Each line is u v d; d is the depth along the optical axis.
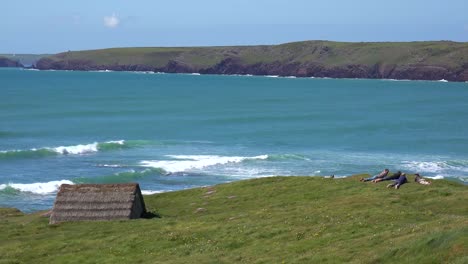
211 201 53.16
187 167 84.19
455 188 49.56
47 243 39.28
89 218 46.00
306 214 41.09
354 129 134.62
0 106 173.00
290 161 91.19
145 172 80.00
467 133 128.50
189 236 37.75
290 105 199.88
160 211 51.31
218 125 140.38
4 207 59.81
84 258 35.25
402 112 178.00
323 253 30.12
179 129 132.25
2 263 34.81
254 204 50.00
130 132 125.56
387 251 27.23
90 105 186.00
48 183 71.94
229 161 89.25
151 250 35.84
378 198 44.56
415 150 104.81
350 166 87.69
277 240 34.78
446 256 24.52
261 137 120.69
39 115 151.50
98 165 86.19
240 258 31.91
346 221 37.19
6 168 82.81
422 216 37.03
